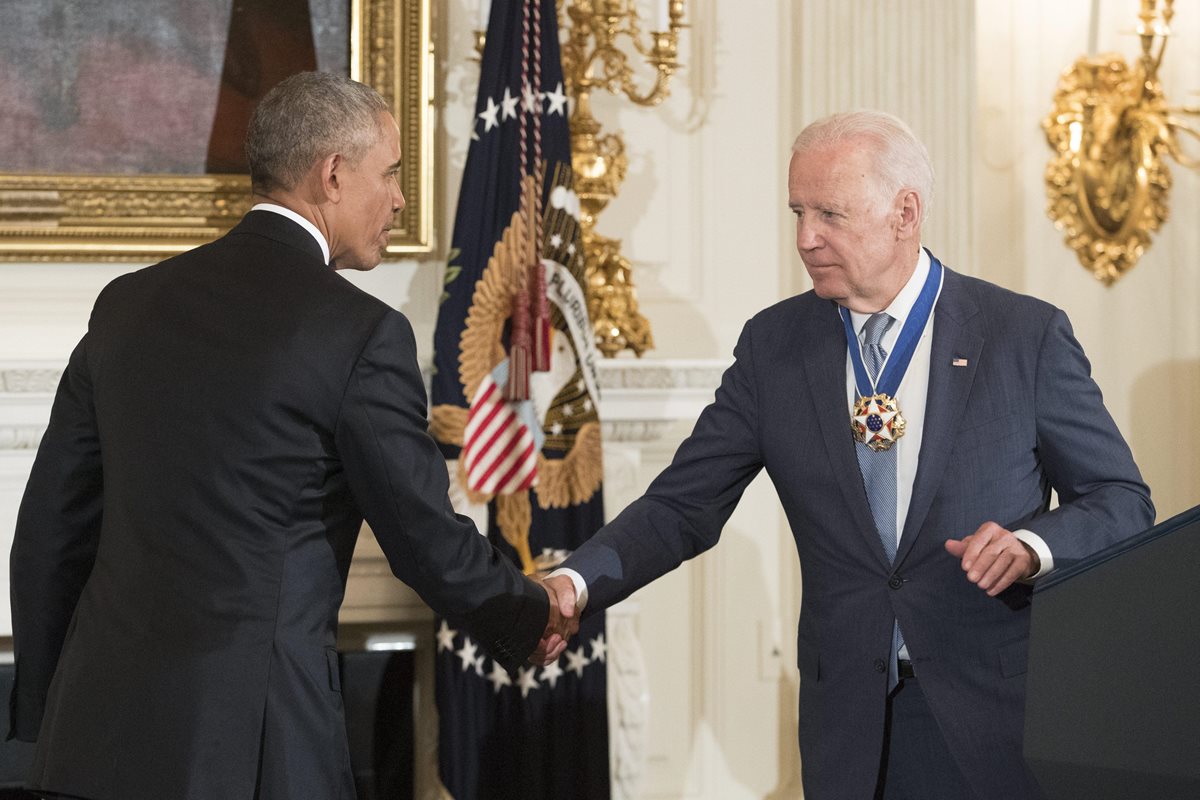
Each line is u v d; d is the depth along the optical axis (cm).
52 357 702
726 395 519
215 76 718
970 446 458
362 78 721
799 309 507
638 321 766
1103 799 279
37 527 446
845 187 450
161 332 418
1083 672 281
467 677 687
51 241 704
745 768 801
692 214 795
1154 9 857
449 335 678
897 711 463
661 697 793
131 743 389
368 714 748
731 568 800
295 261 427
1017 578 424
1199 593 254
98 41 711
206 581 397
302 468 407
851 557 466
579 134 741
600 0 732
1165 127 890
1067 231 892
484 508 675
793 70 805
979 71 884
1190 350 907
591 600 500
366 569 716
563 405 694
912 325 471
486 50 695
